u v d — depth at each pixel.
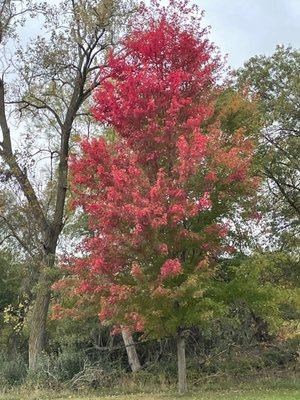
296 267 19.89
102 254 11.71
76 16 21.34
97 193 12.41
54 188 23.80
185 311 12.31
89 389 16.28
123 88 12.40
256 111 15.83
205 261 11.62
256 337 18.89
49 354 21.55
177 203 11.41
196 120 12.05
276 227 22.12
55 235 22.11
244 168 12.13
